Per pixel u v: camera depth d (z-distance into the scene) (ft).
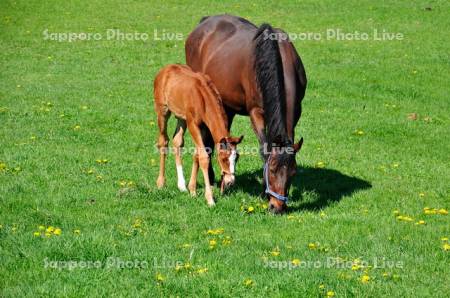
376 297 26.43
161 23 94.63
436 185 43.01
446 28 94.58
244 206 36.60
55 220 33.45
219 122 35.53
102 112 58.29
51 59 77.56
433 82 73.82
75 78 70.69
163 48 83.97
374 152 50.67
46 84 67.62
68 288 26.48
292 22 95.76
